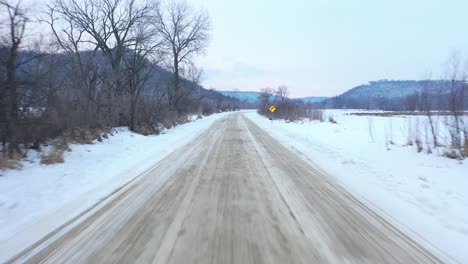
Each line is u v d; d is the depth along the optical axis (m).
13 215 3.62
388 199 4.37
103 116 12.76
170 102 22.53
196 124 23.25
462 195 4.45
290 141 11.84
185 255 2.66
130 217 3.56
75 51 14.38
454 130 8.06
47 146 7.97
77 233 3.11
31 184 4.89
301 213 3.75
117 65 15.84
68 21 15.25
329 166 6.80
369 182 5.35
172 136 13.80
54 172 5.78
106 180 5.39
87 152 8.09
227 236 3.06
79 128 10.02
